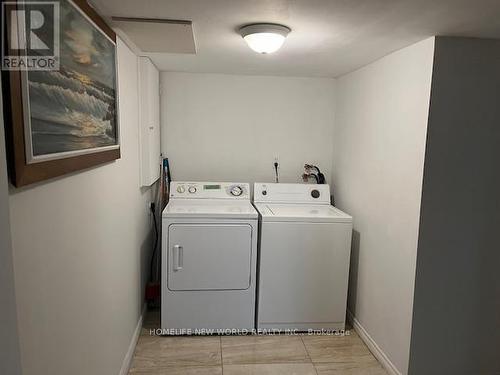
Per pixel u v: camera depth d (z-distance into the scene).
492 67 1.95
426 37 1.93
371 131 2.60
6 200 0.76
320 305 2.76
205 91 3.29
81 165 1.33
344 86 3.15
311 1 1.44
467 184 2.01
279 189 3.24
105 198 1.72
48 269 1.12
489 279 2.09
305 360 2.43
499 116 1.98
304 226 2.68
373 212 2.54
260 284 2.70
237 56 2.51
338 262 2.74
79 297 1.40
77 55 1.27
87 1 1.42
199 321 2.68
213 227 2.62
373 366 2.38
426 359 2.11
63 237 1.23
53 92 1.08
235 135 3.37
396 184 2.24
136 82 2.48
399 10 1.52
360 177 2.78
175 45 2.13
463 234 2.04
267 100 3.35
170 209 2.75
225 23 1.74
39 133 1.00
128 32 1.85
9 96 0.85
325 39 1.99
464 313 2.10
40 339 1.07
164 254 2.60
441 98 1.93
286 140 3.41
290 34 1.91
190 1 1.45
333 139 3.43
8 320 0.77
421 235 2.02
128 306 2.27
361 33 1.87
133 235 2.40
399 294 2.20
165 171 3.27
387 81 2.37
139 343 2.57
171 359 2.39
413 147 2.06
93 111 1.45
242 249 2.66
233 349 2.53
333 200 3.41
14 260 0.92
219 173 3.40
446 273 2.06
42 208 1.08
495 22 1.67
